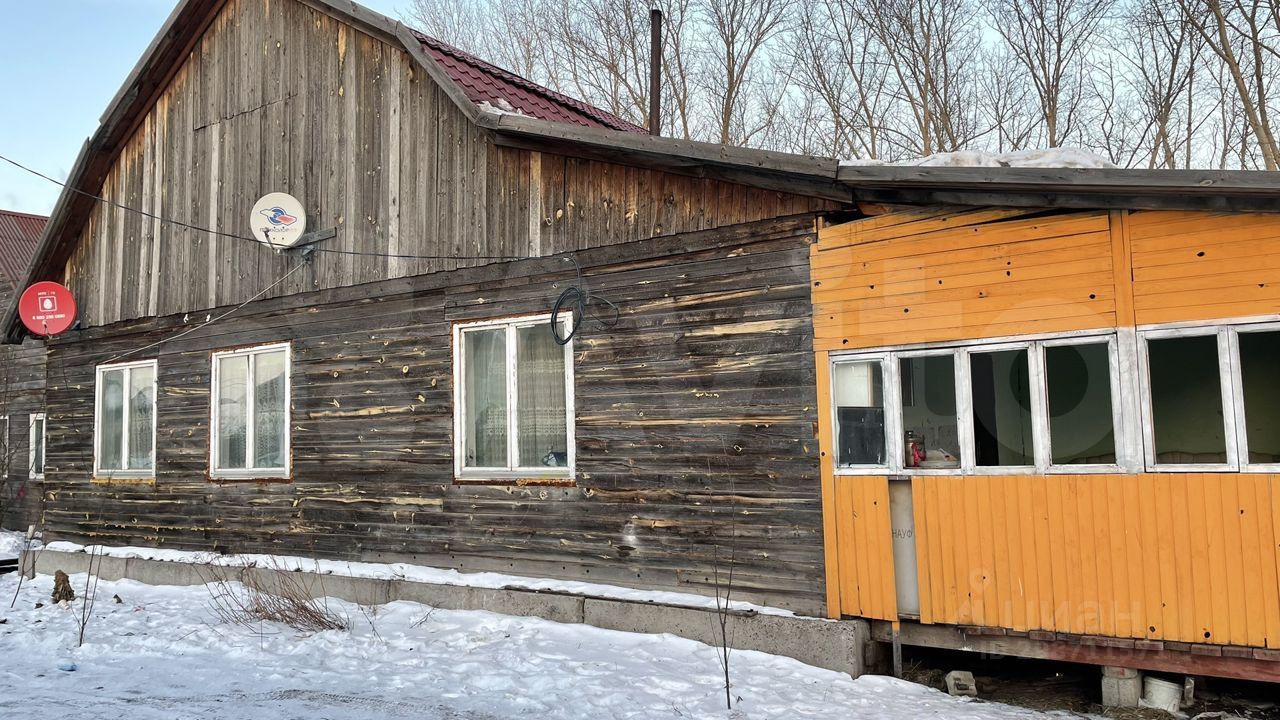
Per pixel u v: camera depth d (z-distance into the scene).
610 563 7.95
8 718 5.56
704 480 7.46
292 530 10.22
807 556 6.92
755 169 7.02
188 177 11.59
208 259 11.28
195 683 6.50
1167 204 5.72
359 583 9.09
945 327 6.46
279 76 10.76
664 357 7.74
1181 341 5.77
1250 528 5.48
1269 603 5.41
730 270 7.43
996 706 5.93
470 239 9.05
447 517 9.03
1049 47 25.52
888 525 6.57
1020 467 6.16
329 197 10.17
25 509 18.34
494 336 8.91
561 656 6.90
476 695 6.10
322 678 6.59
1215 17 21.02
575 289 8.29
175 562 10.72
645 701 5.91
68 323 12.19
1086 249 6.04
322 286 10.15
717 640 7.05
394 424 9.49
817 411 6.93
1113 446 5.91
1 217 23.14
